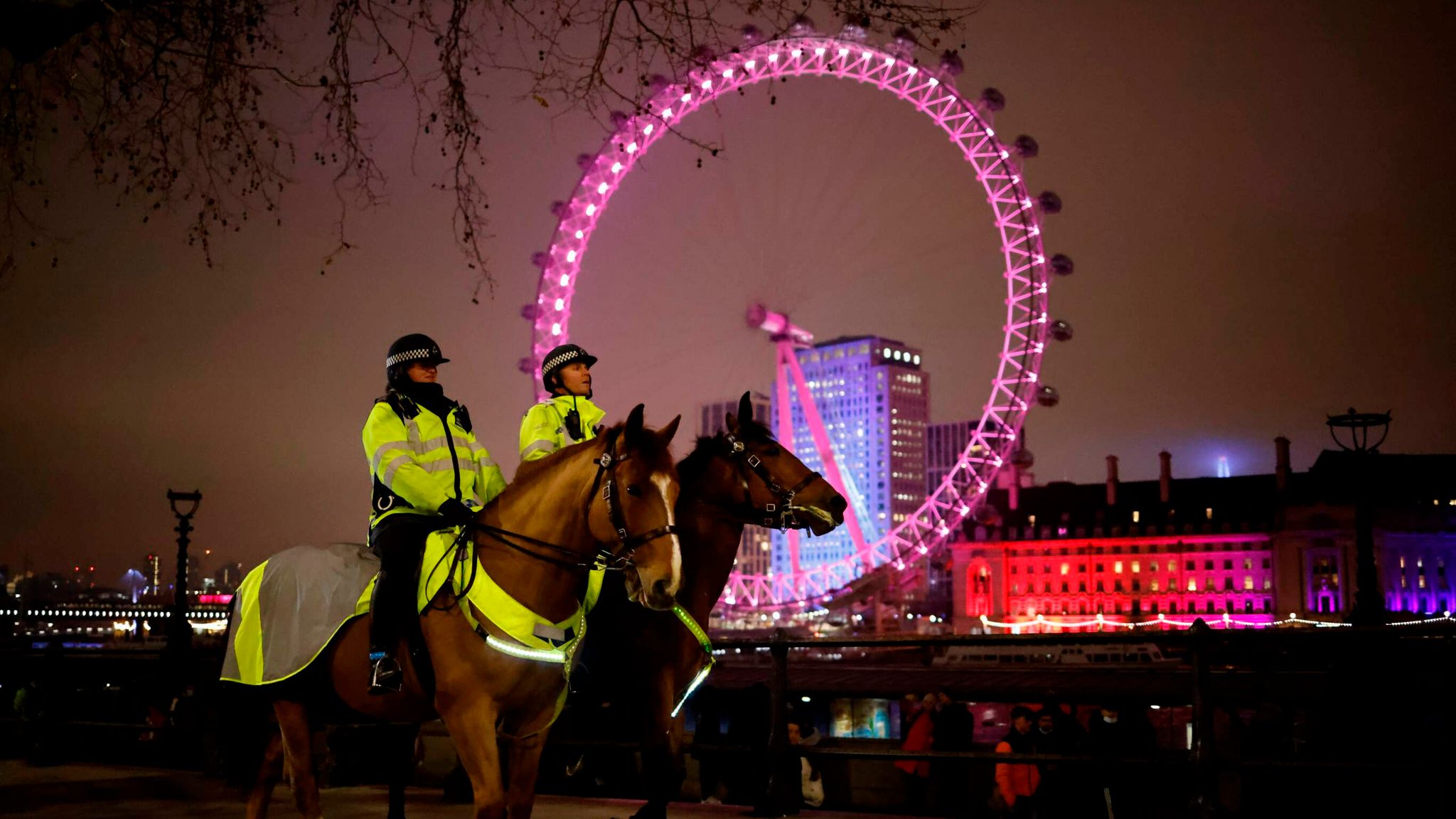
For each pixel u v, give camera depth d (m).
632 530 7.42
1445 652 11.12
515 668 7.68
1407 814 11.32
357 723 9.45
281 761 9.28
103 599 169.75
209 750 12.85
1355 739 11.74
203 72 10.00
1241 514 174.50
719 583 9.80
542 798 11.89
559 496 7.79
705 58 10.23
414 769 13.38
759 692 12.91
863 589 93.69
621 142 57.00
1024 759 9.50
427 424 8.58
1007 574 186.38
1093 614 179.75
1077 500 187.00
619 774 12.80
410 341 8.70
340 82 10.21
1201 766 9.03
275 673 8.64
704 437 10.01
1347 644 11.90
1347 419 17.11
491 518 8.04
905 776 16.31
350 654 8.46
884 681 58.88
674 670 9.32
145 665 17.84
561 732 12.27
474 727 7.64
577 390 9.66
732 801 12.52
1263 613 169.88
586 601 8.67
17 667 17.89
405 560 8.13
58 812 11.29
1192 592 175.00
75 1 8.92
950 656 93.69
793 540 96.38
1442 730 10.61
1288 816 11.97
